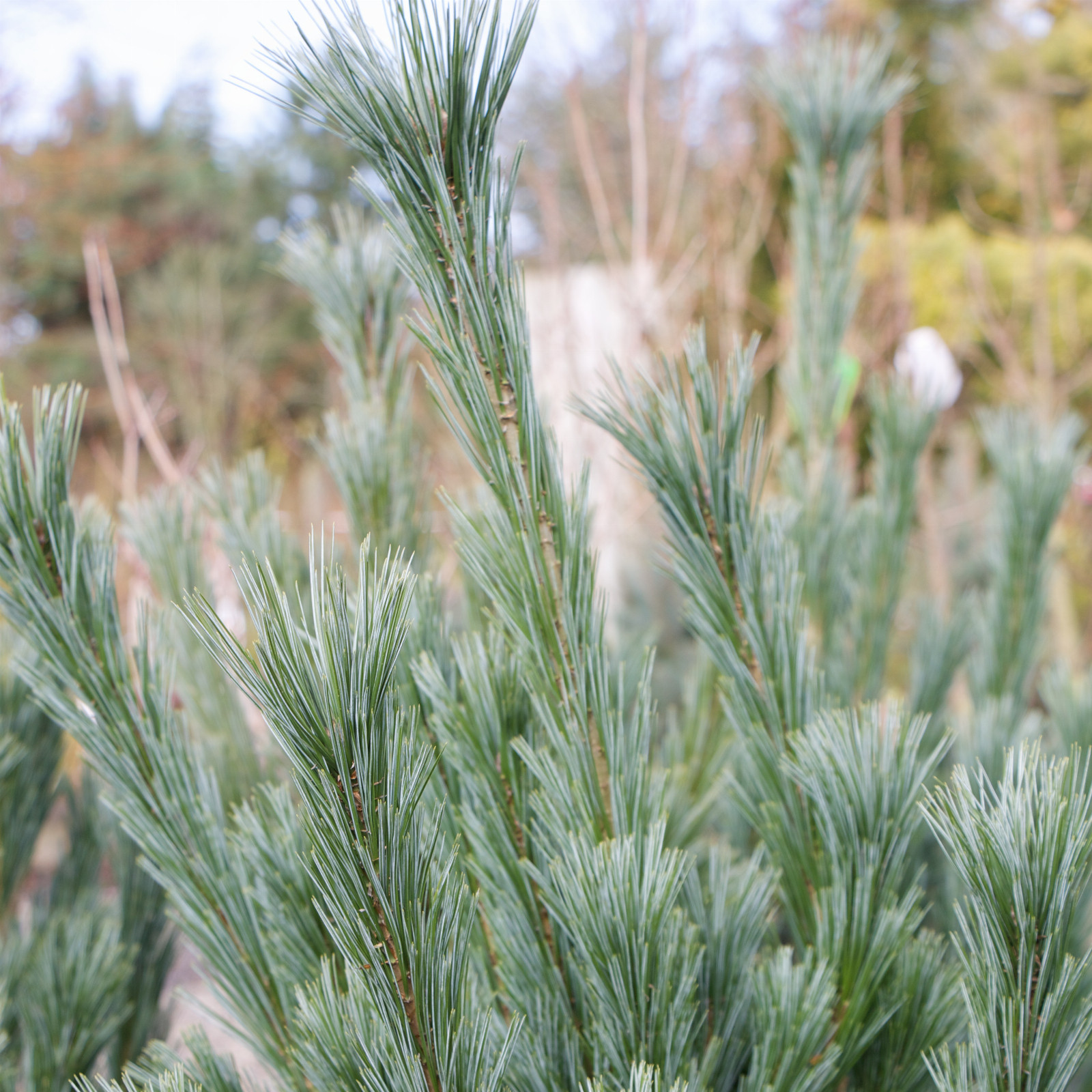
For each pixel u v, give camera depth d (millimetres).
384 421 1464
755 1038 1182
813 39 1722
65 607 1216
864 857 1188
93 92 15805
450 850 1204
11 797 1470
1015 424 1738
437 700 1188
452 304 1111
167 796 1227
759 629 1237
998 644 1674
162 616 1388
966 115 8406
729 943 1204
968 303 6812
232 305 13055
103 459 2564
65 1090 1304
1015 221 8234
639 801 1156
